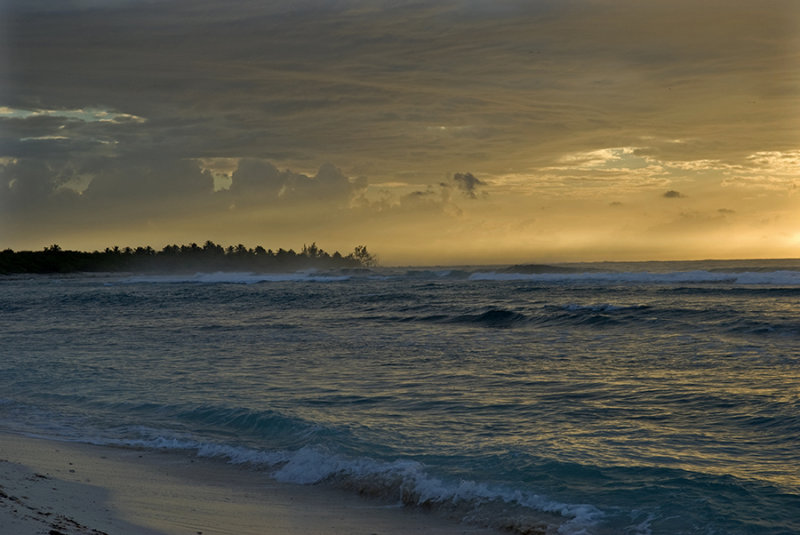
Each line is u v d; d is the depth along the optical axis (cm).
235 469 1074
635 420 1273
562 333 2659
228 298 5416
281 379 1772
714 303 3525
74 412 1473
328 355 2198
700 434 1163
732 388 1506
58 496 820
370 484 977
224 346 2483
